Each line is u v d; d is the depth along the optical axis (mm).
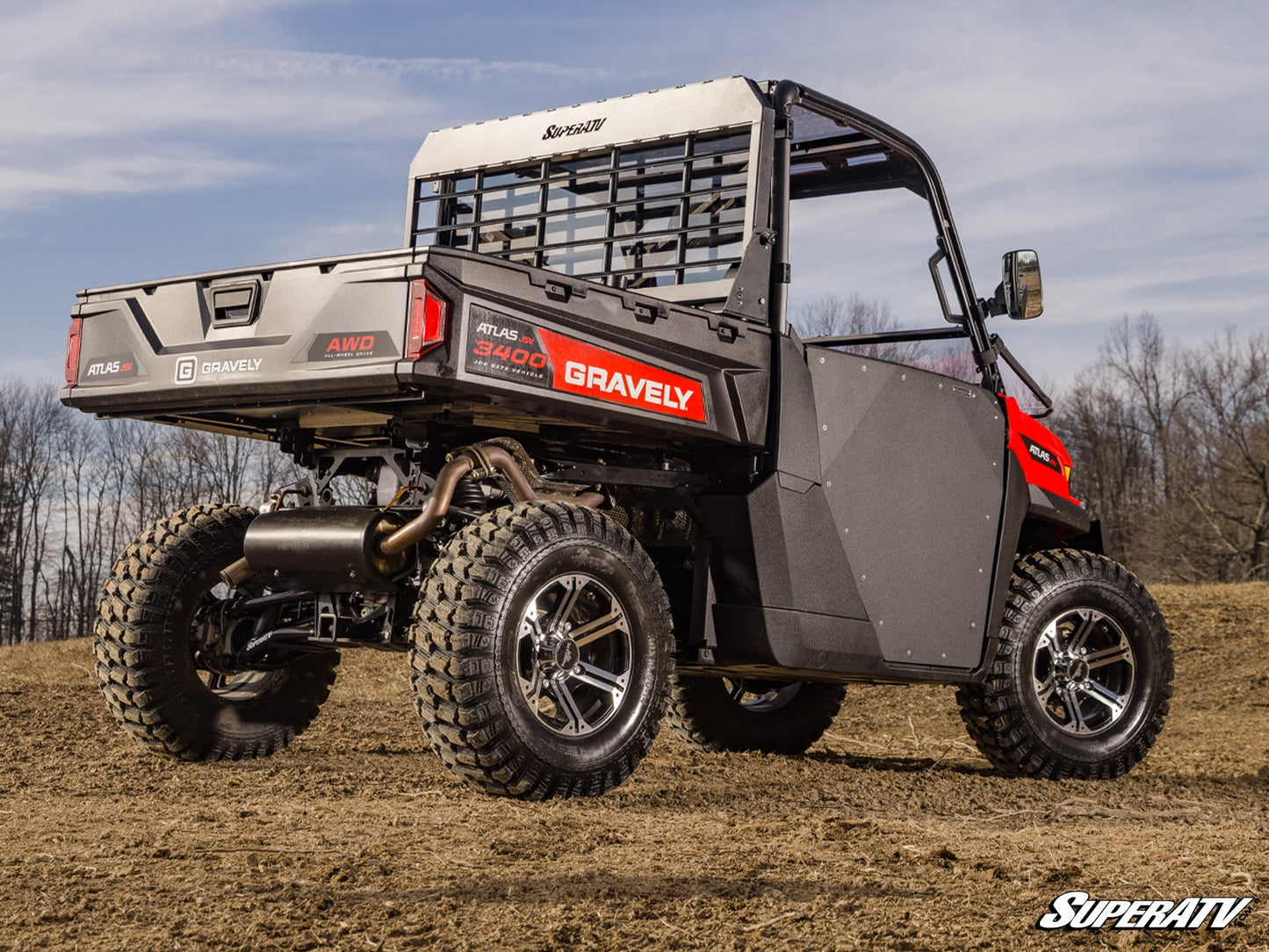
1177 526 47500
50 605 53688
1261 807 4766
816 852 3182
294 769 4684
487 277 3887
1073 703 5668
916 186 5621
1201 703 10508
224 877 2771
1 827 3404
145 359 4320
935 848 3191
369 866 2896
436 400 4023
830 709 6359
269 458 47688
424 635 3859
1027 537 5941
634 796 4250
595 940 2355
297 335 3971
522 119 5402
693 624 4766
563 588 4148
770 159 4809
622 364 4227
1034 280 5551
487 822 3520
